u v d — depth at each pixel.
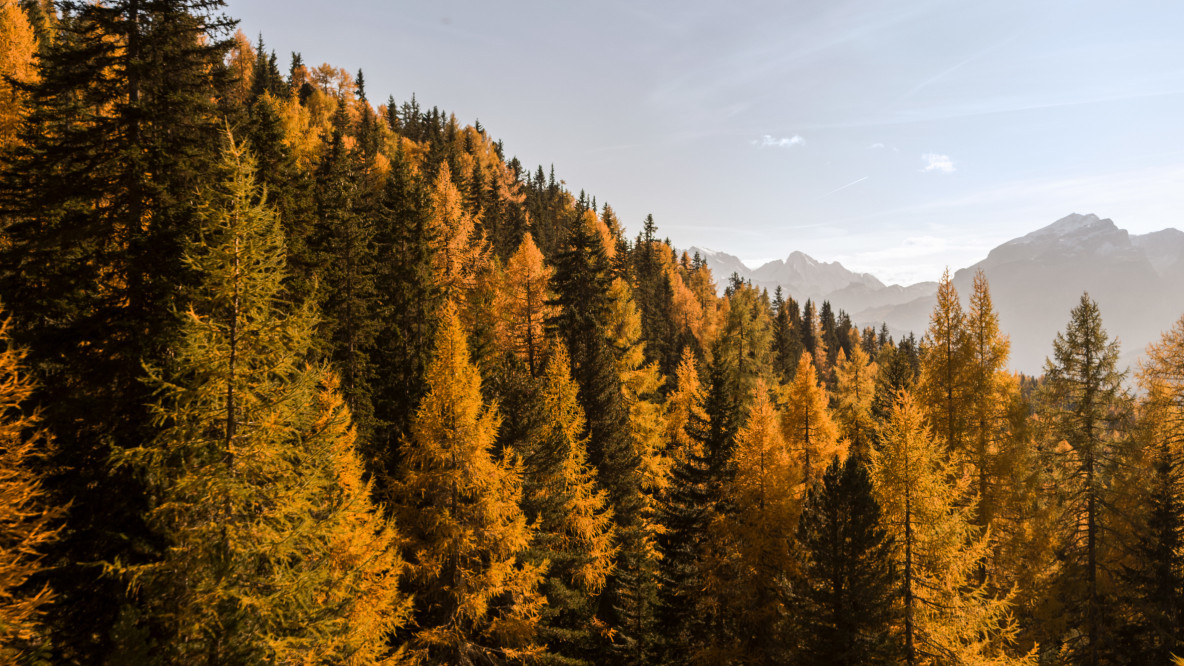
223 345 10.36
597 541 24.78
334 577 12.53
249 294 10.52
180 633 9.59
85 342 12.91
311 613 11.00
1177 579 23.22
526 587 18.78
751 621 20.55
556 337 36.41
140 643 9.66
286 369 10.87
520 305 38.16
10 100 23.31
